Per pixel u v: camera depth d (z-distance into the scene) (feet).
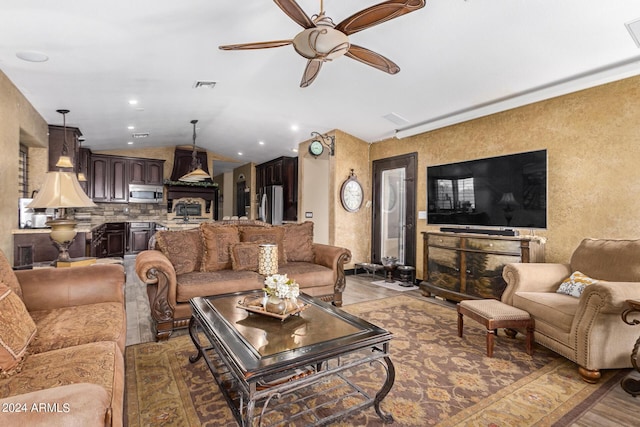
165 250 10.53
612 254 8.39
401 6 5.57
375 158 18.98
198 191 26.89
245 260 11.08
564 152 10.82
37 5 6.65
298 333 5.68
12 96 10.65
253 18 8.05
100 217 24.56
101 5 6.82
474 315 8.61
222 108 15.89
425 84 11.55
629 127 9.36
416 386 6.70
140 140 22.48
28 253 10.94
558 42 8.35
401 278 16.49
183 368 7.34
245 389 4.48
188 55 9.79
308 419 5.58
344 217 18.35
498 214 12.42
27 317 4.85
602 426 5.49
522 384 6.81
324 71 11.36
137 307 12.13
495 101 12.24
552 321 7.88
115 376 4.14
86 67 9.89
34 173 14.92
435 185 15.05
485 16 7.77
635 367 6.61
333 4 7.84
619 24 7.48
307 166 21.62
